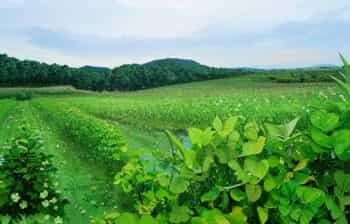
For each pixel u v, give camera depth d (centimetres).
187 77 15438
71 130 1823
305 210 122
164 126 2062
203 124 1914
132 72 15475
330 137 124
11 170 586
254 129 138
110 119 2930
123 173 191
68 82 14850
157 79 15412
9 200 563
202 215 129
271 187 126
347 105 134
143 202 167
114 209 714
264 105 1830
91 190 848
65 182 941
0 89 12294
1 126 2325
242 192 130
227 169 140
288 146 136
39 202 591
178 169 156
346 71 135
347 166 131
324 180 131
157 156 171
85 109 3678
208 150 139
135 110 2806
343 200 124
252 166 128
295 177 128
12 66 14088
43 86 14388
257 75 11538
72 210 743
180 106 2428
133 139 1645
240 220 128
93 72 15188
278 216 130
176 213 137
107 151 985
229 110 1867
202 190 145
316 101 160
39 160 629
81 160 1235
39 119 3062
